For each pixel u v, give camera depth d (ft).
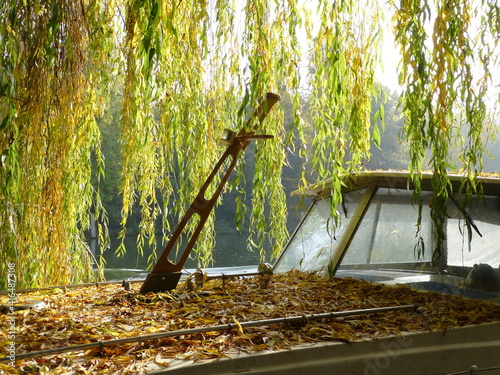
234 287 12.22
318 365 7.35
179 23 13.73
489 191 11.29
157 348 7.47
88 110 14.12
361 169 14.03
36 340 7.95
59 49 12.99
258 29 12.72
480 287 10.48
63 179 13.51
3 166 10.99
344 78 12.09
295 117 13.87
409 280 11.61
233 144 12.16
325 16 12.35
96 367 6.77
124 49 13.66
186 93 14.26
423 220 12.06
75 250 14.69
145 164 14.64
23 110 12.51
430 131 10.68
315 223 15.02
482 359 8.55
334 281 12.35
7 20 11.05
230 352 7.20
